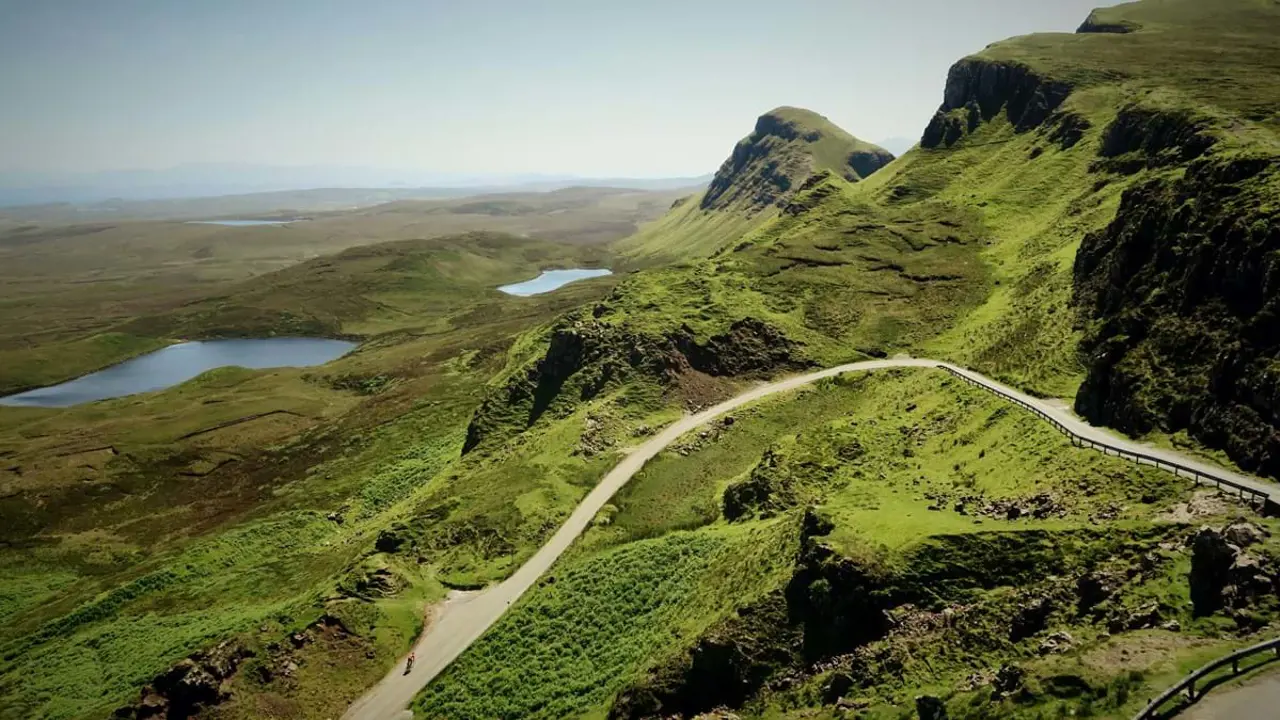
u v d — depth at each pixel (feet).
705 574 196.34
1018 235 441.68
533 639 201.05
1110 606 110.11
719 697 141.79
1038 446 187.73
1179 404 171.83
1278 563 97.55
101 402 643.45
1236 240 182.91
